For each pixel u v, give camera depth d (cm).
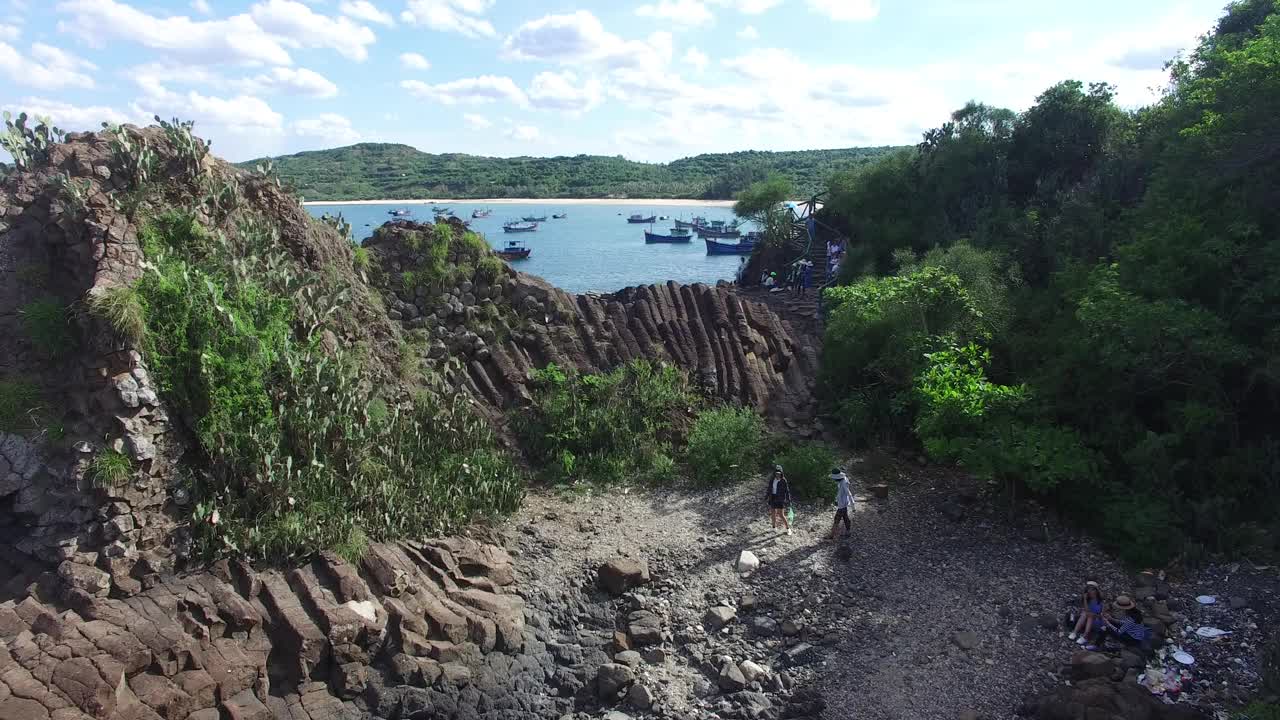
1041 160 2958
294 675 1065
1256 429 1473
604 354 2152
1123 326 1477
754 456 1883
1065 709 1006
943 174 3039
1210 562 1306
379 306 1962
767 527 1599
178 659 1002
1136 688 1014
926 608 1299
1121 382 1542
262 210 1725
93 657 943
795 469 1750
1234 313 1509
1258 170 1602
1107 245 2078
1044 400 1633
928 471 1834
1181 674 1070
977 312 1917
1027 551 1457
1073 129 2905
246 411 1303
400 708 1088
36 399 1170
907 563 1441
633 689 1127
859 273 2691
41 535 1084
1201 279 1577
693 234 8944
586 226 10925
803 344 2414
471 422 1739
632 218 11162
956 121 3234
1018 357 1894
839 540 1532
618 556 1476
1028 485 1584
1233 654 1097
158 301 1255
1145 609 1222
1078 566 1388
